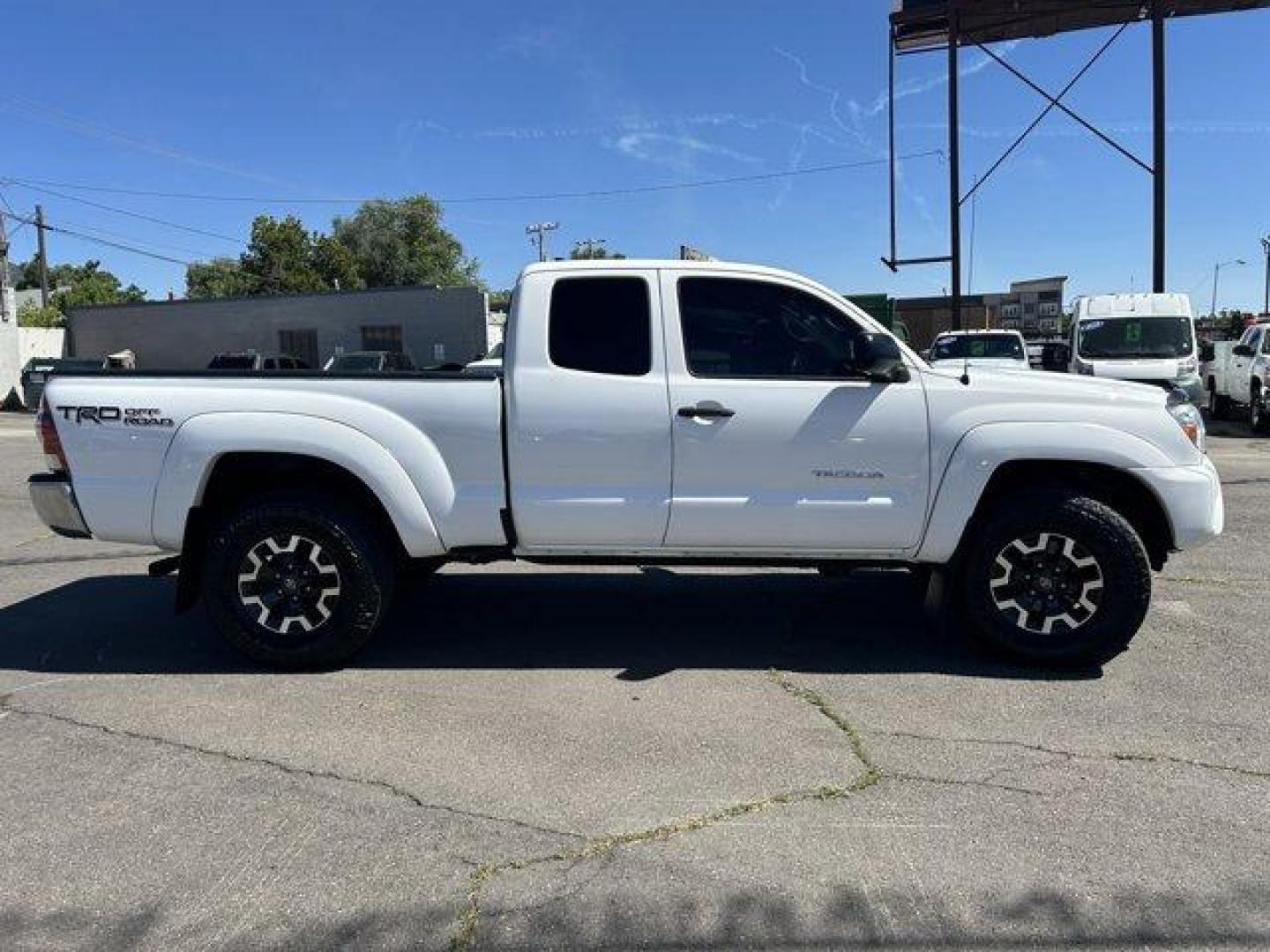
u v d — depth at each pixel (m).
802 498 5.09
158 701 4.82
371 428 5.08
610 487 5.10
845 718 4.56
